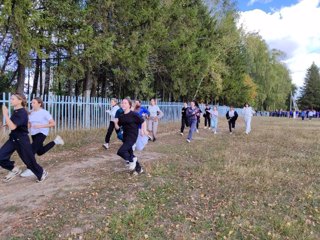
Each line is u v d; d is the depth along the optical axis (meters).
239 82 48.53
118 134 8.97
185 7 29.94
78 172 8.25
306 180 8.37
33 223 5.21
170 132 19.55
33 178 7.56
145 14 20.28
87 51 16.09
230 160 10.13
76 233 4.93
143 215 5.56
